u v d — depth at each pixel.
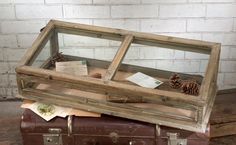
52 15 1.43
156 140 1.10
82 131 1.11
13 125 1.43
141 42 1.26
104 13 1.42
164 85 1.16
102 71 1.24
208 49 1.19
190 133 1.08
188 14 1.41
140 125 1.09
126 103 1.10
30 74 1.12
